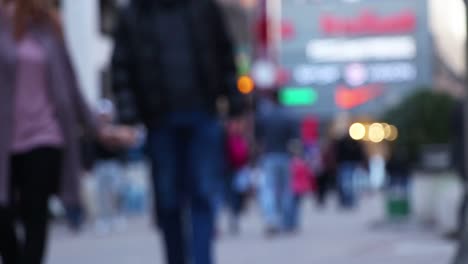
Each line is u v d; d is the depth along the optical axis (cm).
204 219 757
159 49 744
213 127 754
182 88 741
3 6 676
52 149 661
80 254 1477
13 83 662
